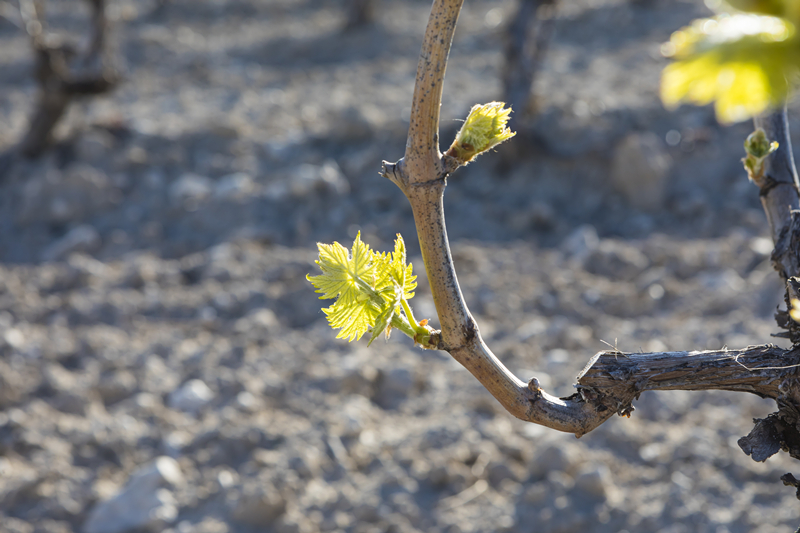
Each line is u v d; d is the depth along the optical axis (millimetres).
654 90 8383
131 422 4219
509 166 7211
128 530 3457
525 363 4633
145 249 6594
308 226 6793
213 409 4367
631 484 3480
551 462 3570
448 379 4555
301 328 5340
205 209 6992
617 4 12742
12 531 3447
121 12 14867
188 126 8578
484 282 5695
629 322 5105
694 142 7000
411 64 11367
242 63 12047
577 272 5738
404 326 739
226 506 3506
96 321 5445
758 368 802
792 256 1083
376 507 3445
